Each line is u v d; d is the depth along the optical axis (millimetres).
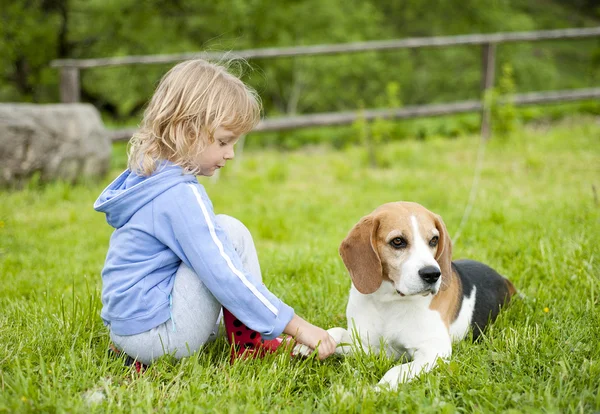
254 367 2803
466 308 3207
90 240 5512
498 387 2545
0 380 2588
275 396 2551
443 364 2697
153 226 2623
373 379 2746
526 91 17688
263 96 16031
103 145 7984
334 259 4555
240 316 2643
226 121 2729
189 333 2707
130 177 2736
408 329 2951
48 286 3916
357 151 10055
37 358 2854
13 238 5383
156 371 2697
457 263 3621
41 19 14180
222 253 2605
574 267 3928
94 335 3148
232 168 8906
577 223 4941
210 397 2518
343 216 6336
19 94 15242
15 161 7125
